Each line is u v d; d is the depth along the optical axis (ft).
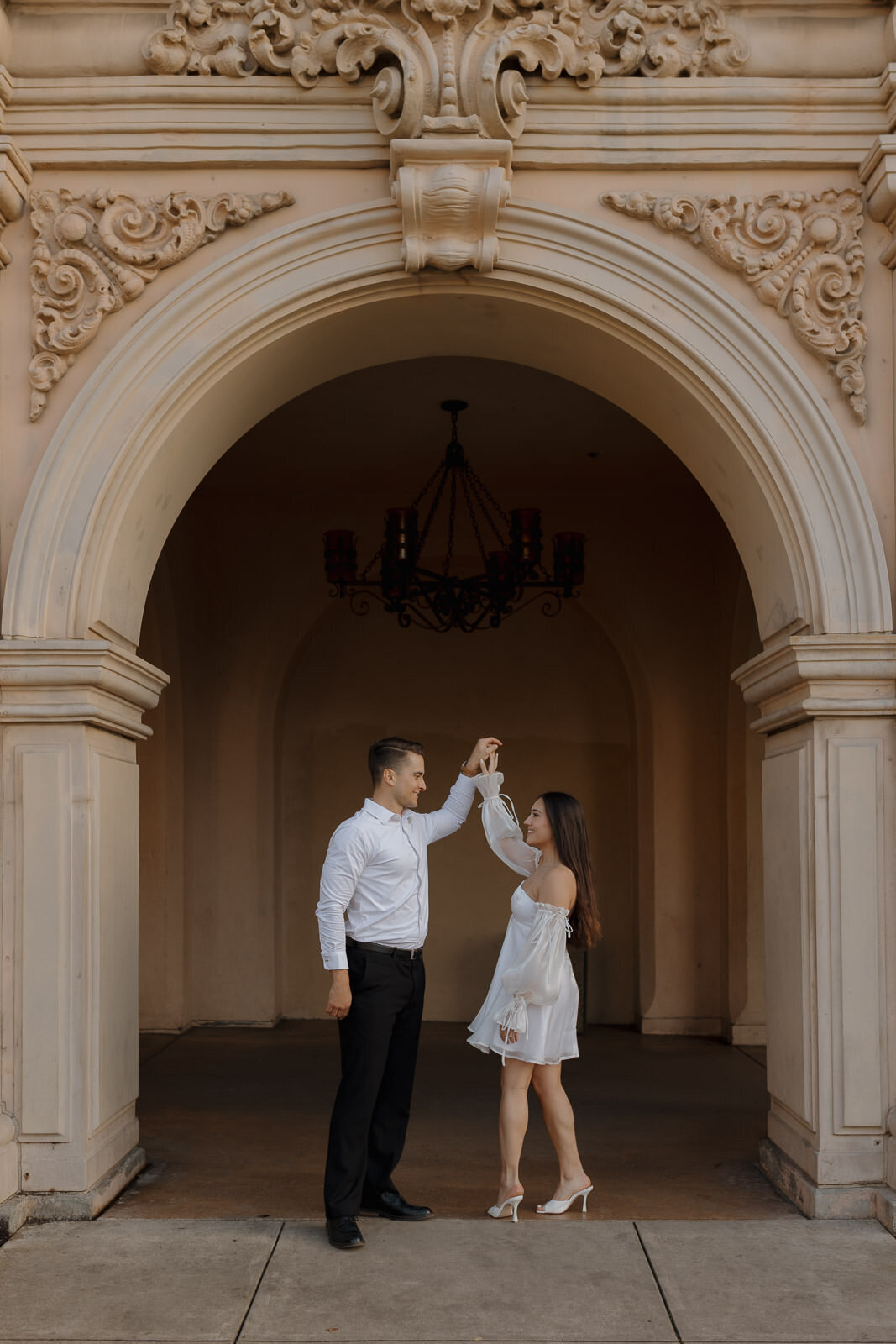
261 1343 11.19
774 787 16.57
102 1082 15.20
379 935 13.92
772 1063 16.65
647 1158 17.66
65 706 14.84
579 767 32.42
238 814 30.86
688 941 30.25
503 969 14.98
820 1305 12.03
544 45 15.74
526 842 15.40
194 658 31.07
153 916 29.53
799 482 15.57
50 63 16.11
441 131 15.60
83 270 15.89
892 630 15.46
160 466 16.06
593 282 15.94
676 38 16.12
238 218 15.85
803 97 16.01
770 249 15.99
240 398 17.15
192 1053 26.78
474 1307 11.94
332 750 32.53
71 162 15.96
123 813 16.33
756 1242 13.70
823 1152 14.70
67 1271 12.84
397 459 28.89
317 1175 16.66
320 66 15.90
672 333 15.84
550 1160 17.63
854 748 15.14
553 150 16.05
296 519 31.37
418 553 24.66
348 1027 13.83
